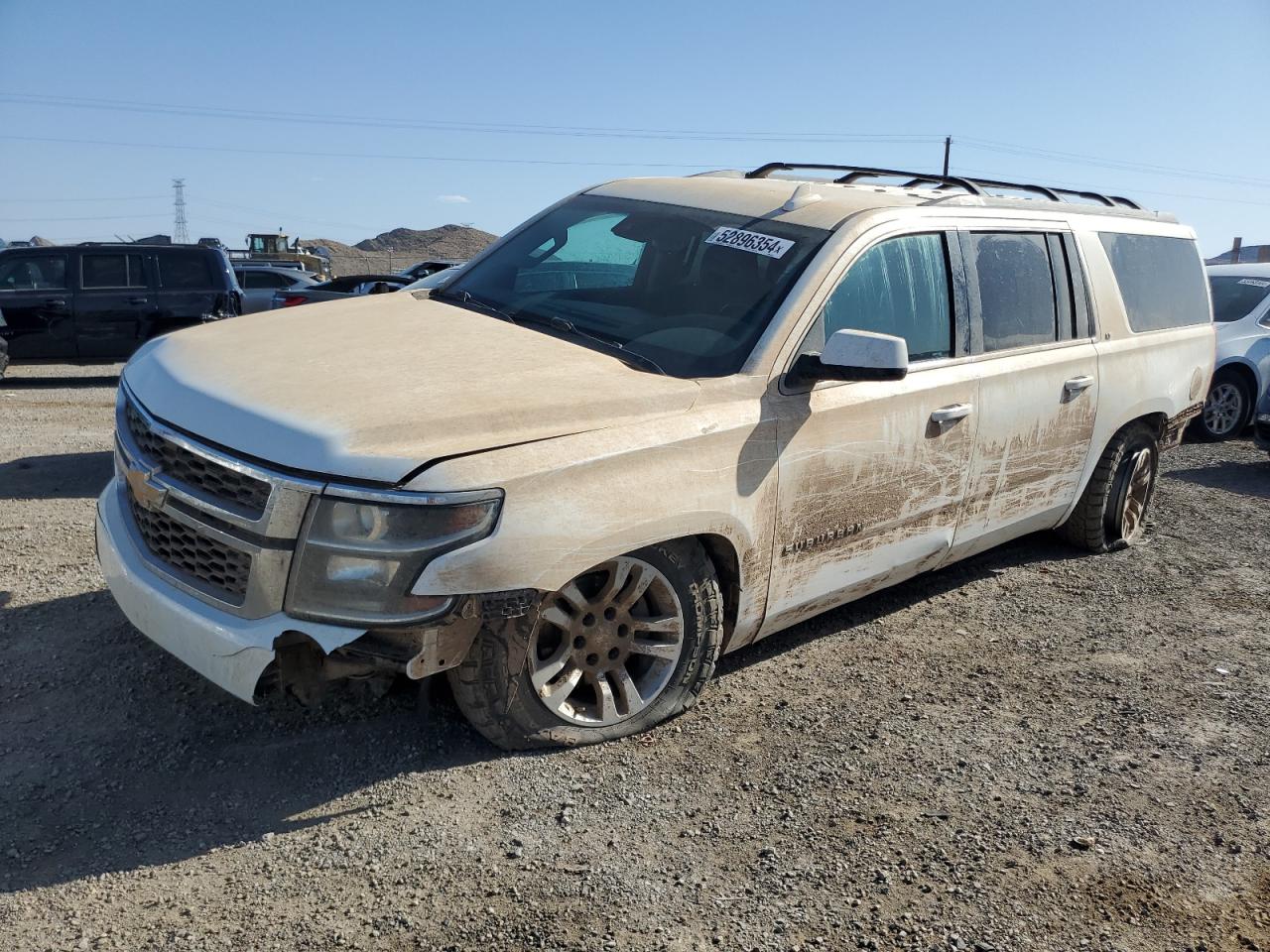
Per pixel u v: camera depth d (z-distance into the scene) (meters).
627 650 3.71
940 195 5.00
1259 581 6.16
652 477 3.46
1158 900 3.10
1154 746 4.05
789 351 3.91
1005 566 6.15
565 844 3.15
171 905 2.77
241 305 15.23
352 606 3.06
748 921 2.88
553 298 4.44
